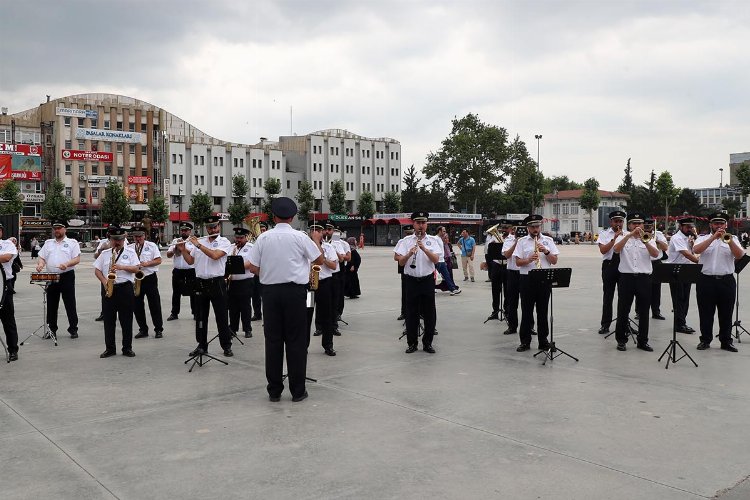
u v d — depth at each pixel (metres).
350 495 3.99
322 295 8.52
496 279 11.80
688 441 4.98
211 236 8.47
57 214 64.94
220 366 7.92
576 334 10.20
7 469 4.44
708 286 8.68
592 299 15.10
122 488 4.11
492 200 93.88
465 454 4.70
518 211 107.88
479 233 72.94
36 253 40.41
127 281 8.56
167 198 80.00
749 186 60.25
